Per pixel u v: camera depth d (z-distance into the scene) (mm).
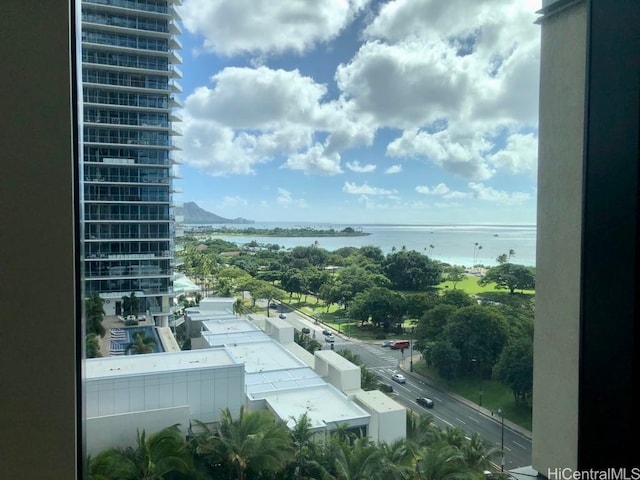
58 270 809
